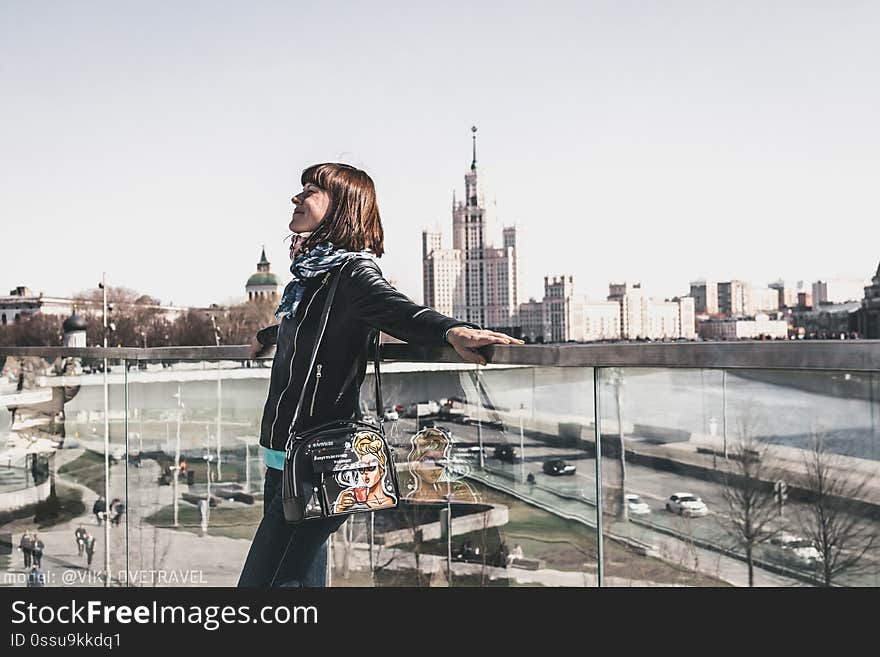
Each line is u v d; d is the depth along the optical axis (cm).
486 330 224
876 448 161
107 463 372
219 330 13575
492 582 248
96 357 378
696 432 194
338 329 243
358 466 238
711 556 192
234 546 330
